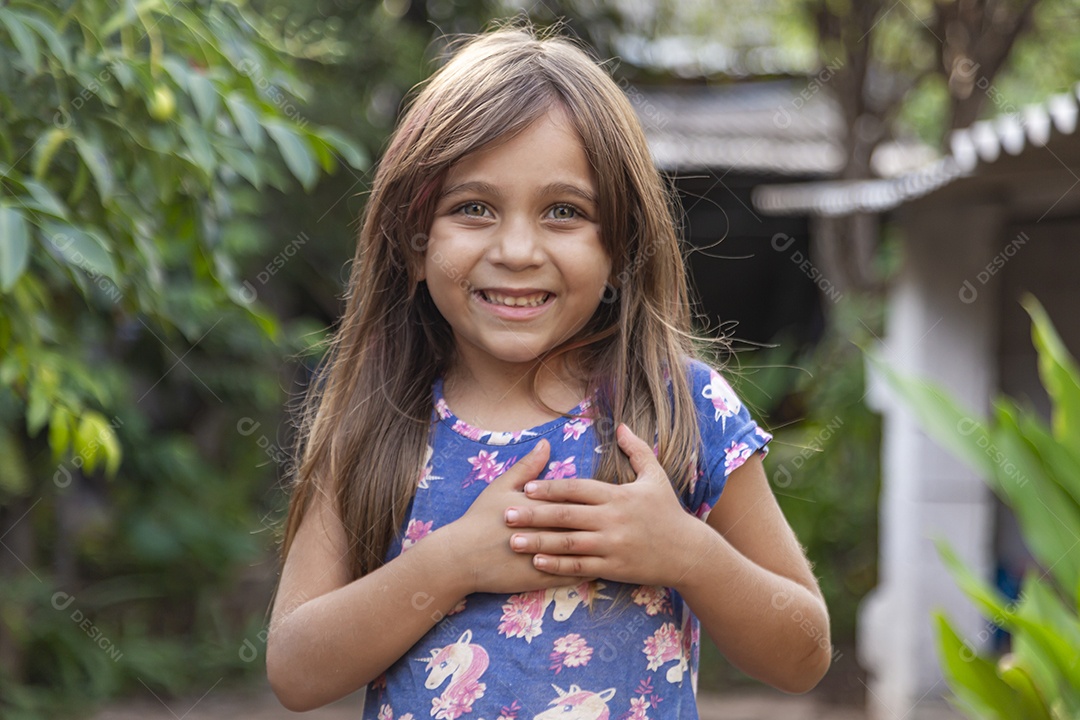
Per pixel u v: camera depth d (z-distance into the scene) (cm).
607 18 571
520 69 131
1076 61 740
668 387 134
